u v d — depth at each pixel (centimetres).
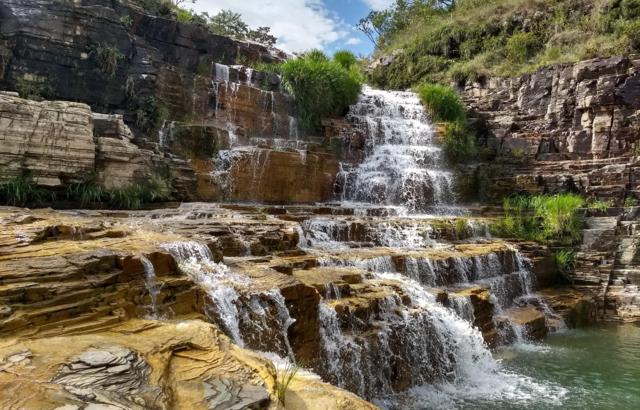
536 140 2264
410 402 888
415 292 1073
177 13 2416
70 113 1283
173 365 518
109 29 1642
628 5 2397
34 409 384
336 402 537
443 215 1880
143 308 664
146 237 880
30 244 730
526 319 1301
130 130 1559
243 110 1934
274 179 1741
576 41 2505
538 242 1750
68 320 581
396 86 3231
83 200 1270
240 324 746
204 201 1582
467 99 2691
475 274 1392
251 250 1059
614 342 1282
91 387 429
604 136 2081
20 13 1482
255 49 2444
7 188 1155
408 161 2119
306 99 2134
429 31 3350
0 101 1177
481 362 1070
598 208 1814
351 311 900
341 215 1600
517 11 2872
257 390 475
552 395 929
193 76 1831
